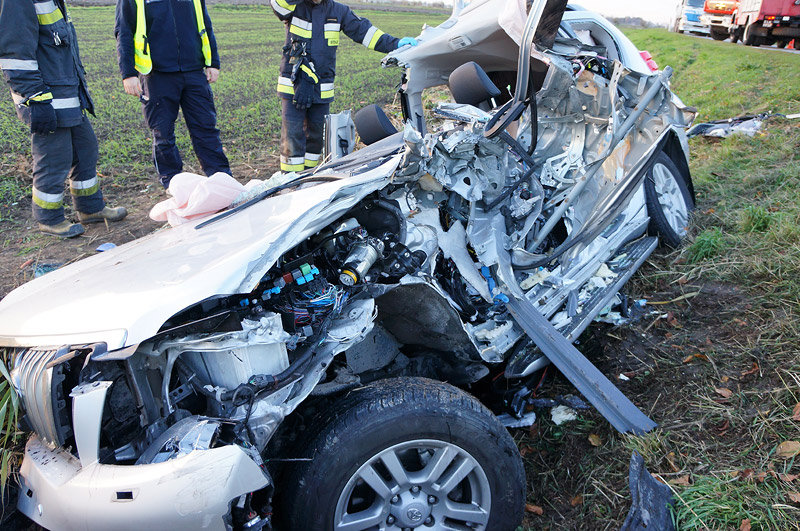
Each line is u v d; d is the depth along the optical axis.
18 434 2.22
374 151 3.19
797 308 3.14
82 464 1.82
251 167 7.09
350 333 2.19
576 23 3.99
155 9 5.24
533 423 2.96
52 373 1.90
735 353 3.04
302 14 5.50
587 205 3.54
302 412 2.35
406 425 2.07
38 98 4.77
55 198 5.33
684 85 9.86
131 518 1.70
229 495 1.73
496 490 2.21
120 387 1.92
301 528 2.04
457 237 2.82
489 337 2.84
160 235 2.98
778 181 4.64
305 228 2.19
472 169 2.84
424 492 2.16
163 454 1.81
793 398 2.62
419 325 2.56
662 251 4.12
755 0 15.98
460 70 3.18
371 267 2.43
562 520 2.49
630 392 3.03
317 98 5.75
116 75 10.75
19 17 4.54
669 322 3.45
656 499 2.27
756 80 9.20
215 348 1.96
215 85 10.79
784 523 2.09
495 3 3.52
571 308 3.20
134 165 7.16
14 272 4.81
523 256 3.03
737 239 3.96
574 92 3.29
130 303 2.04
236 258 2.09
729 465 2.41
